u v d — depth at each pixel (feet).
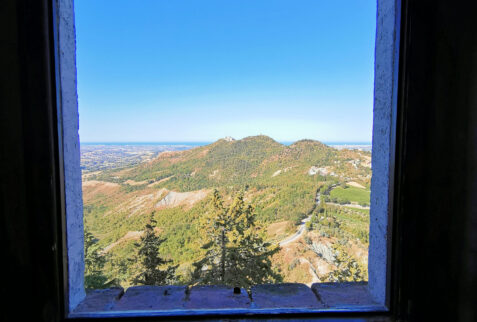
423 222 2.17
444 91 2.09
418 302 2.23
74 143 2.33
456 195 2.15
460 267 2.18
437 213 2.16
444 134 2.11
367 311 2.34
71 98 2.26
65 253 2.18
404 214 2.18
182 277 40.06
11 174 1.96
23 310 2.06
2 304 2.04
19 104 1.93
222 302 2.57
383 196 2.39
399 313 2.27
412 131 2.12
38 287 2.06
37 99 1.94
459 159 2.12
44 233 2.02
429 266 2.20
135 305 2.49
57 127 2.03
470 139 2.10
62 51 2.09
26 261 2.02
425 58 2.07
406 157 2.14
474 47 2.07
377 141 2.48
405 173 2.15
